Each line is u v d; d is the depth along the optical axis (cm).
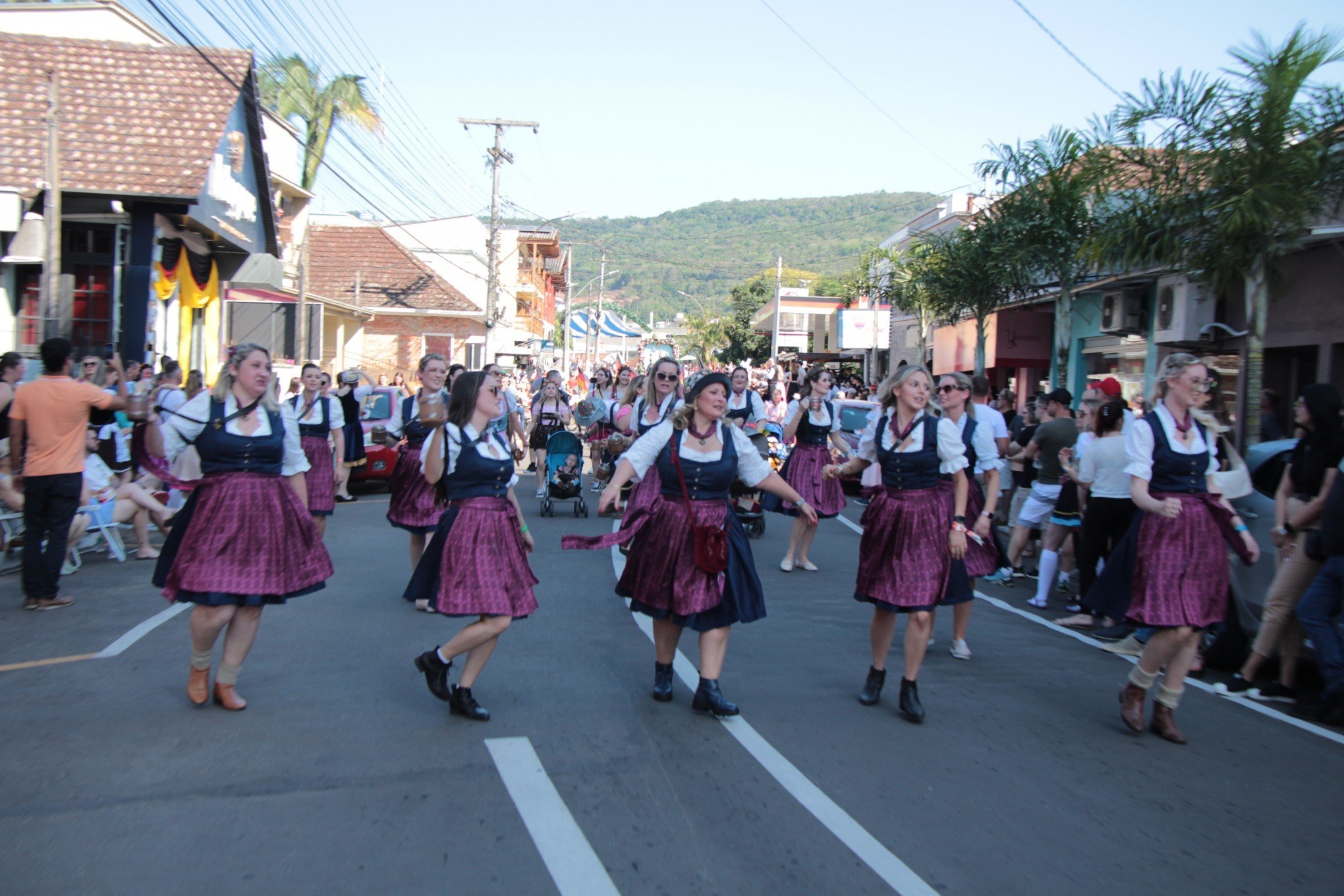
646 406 895
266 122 2497
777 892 364
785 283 7019
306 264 2219
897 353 3531
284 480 544
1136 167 1208
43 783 436
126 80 1795
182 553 521
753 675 650
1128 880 385
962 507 565
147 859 370
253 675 607
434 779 455
